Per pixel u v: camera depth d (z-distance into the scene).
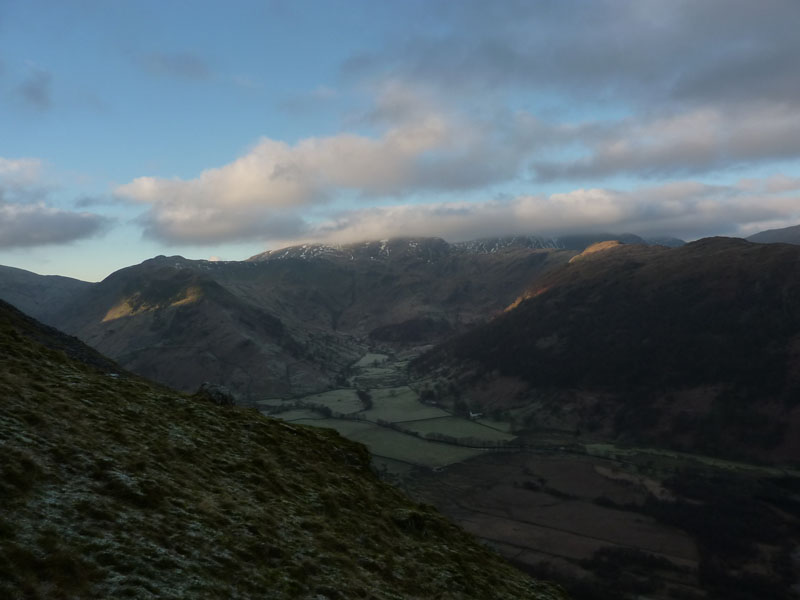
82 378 30.39
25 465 16.78
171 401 33.91
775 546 158.12
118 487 18.42
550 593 30.17
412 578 23.30
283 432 37.62
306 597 17.36
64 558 13.24
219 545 18.05
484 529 169.50
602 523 175.75
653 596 131.25
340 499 29.28
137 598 13.24
